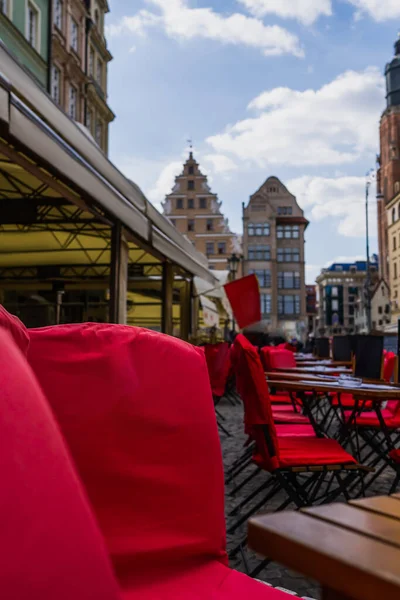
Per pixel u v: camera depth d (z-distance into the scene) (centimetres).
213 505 143
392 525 89
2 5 1711
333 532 85
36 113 418
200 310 1975
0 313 90
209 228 6131
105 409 131
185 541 135
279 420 465
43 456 77
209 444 146
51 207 820
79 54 2795
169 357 146
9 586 66
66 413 127
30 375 84
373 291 7606
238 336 342
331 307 11238
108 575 78
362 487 298
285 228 7831
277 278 7744
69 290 1476
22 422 76
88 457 128
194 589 126
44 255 1129
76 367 131
